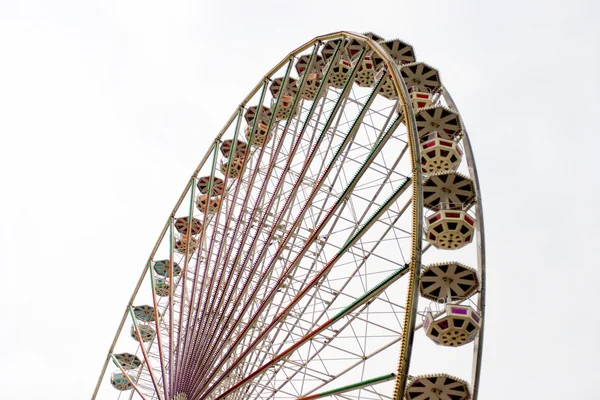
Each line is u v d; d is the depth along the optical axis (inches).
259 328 1178.6
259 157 1358.3
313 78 1450.5
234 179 1581.0
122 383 1582.2
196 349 1160.2
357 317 967.0
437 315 882.1
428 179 973.8
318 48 1364.4
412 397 851.4
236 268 1237.7
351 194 1056.2
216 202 1608.0
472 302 924.0
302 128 1229.1
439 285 909.8
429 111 1055.0
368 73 1295.5
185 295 1309.1
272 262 1089.4
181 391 1123.3
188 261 1375.5
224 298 1176.8
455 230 940.6
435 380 831.7
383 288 860.6
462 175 963.3
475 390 887.1
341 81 1317.7
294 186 1149.7
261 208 1291.8
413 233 810.8
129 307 1589.6
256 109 1508.4
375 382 820.6
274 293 1062.4
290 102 1462.8
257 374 1005.8
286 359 1022.4
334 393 879.7
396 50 1253.1
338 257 971.9
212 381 1109.7
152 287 1513.3
